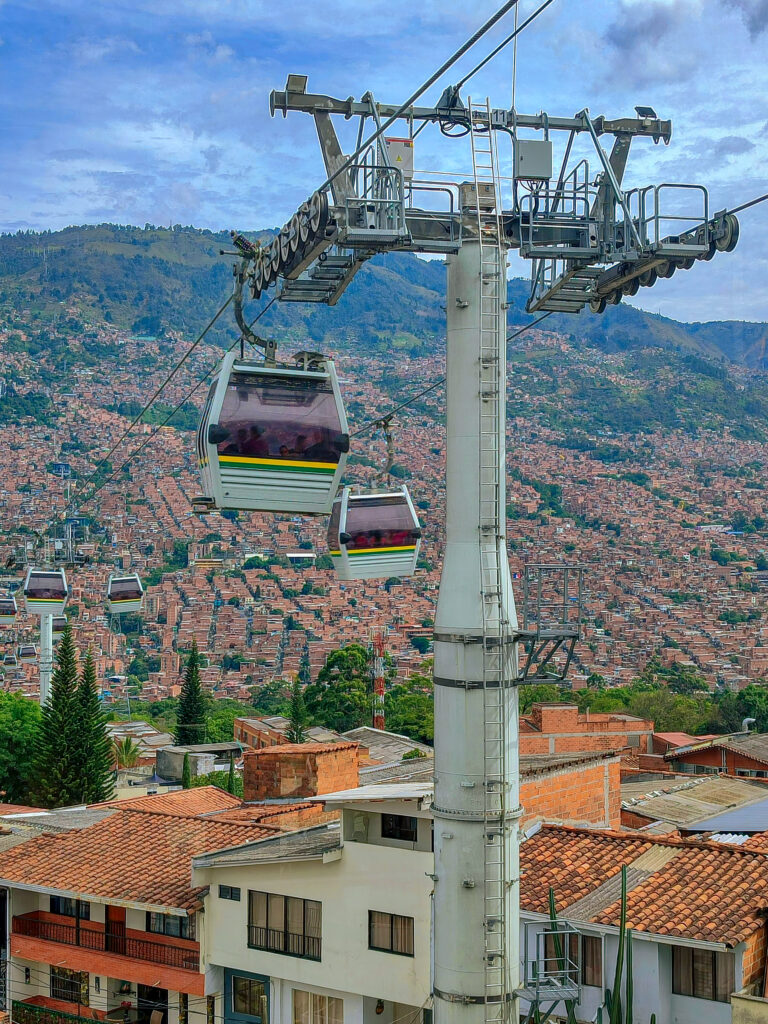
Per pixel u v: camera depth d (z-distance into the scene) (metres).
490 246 14.92
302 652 165.88
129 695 135.12
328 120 15.12
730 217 14.45
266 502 15.03
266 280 16.22
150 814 28.89
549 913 20.53
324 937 22.88
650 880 21.28
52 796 49.88
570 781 27.36
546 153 15.11
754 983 19.48
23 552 51.59
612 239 15.10
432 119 15.15
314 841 24.52
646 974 19.73
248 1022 24.19
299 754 31.67
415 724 80.56
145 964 25.16
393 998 22.03
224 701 131.75
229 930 24.08
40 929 27.19
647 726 59.91
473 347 14.98
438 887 15.04
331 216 14.07
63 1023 25.55
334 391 15.31
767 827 27.56
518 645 15.28
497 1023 14.64
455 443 15.13
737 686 144.50
